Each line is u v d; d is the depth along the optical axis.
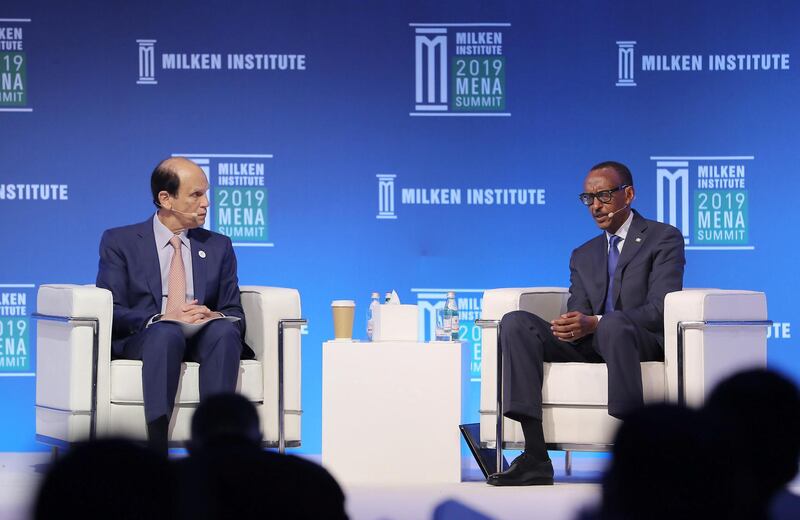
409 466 12.32
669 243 12.78
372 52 16.09
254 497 3.44
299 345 12.65
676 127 15.97
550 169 16.05
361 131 16.08
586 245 13.41
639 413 3.67
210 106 16.05
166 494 3.27
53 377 12.56
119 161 15.96
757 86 15.92
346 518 3.60
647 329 12.18
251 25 16.05
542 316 13.05
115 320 12.49
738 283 15.93
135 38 16.00
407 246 16.08
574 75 16.05
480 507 10.32
